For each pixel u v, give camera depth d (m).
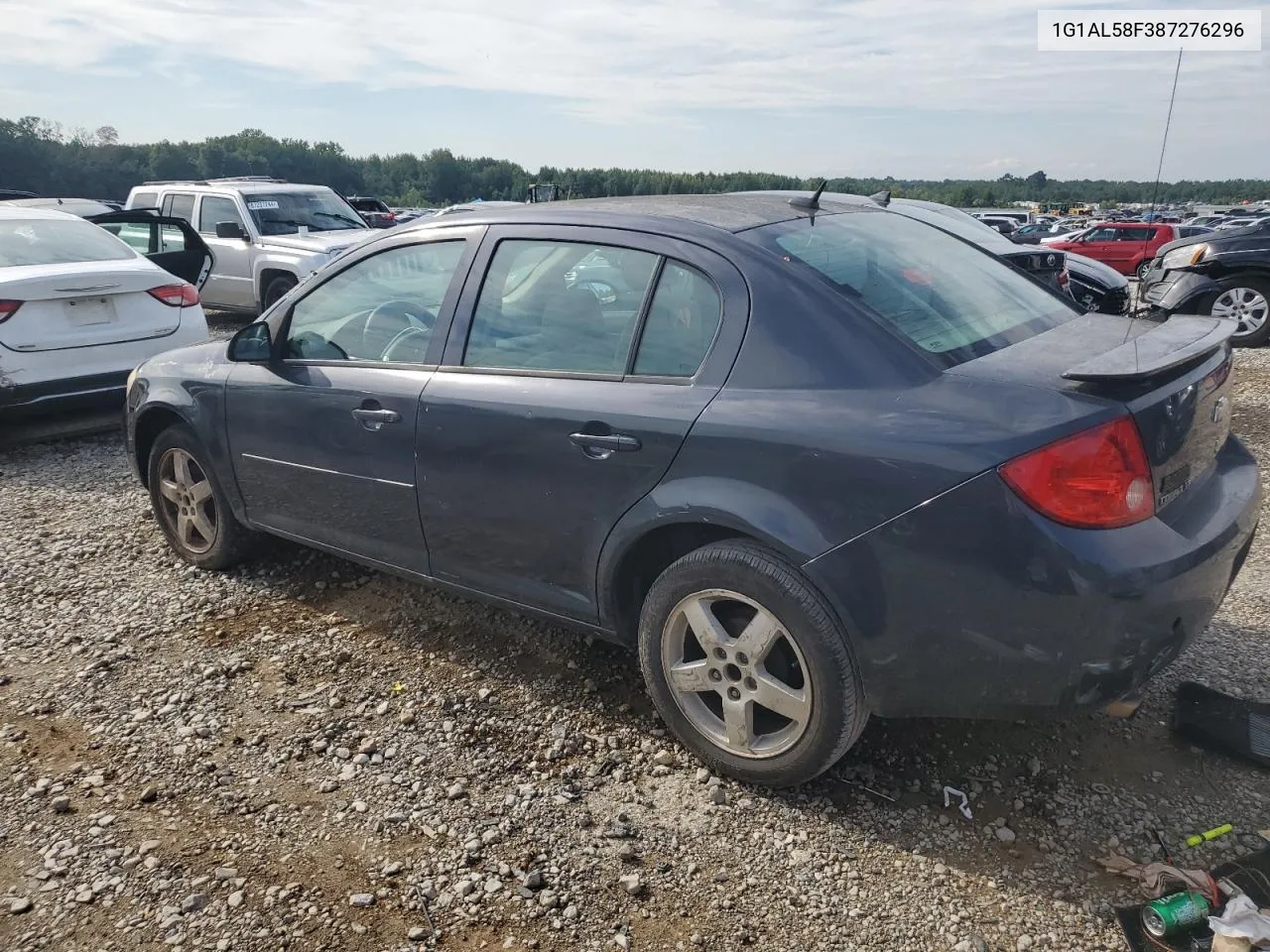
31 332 6.31
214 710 3.34
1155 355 2.38
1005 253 8.09
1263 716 2.91
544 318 3.12
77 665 3.67
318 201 12.63
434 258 3.47
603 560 2.94
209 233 12.03
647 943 2.30
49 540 4.96
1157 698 3.17
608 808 2.78
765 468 2.54
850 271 2.83
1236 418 6.55
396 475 3.43
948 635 2.39
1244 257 9.34
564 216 3.20
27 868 2.60
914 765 2.90
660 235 2.94
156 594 4.28
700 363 2.75
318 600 4.17
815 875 2.49
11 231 6.91
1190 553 2.32
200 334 7.29
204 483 4.38
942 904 2.38
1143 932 2.25
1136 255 25.19
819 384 2.54
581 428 2.88
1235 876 2.38
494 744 3.10
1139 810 2.67
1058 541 2.22
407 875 2.54
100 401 6.73
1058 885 2.43
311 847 2.65
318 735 3.18
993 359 2.58
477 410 3.13
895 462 2.36
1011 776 2.83
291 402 3.74
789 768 2.70
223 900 2.46
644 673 2.97
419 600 4.12
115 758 3.08
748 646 2.68
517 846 2.63
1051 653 2.29
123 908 2.45
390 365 3.48
